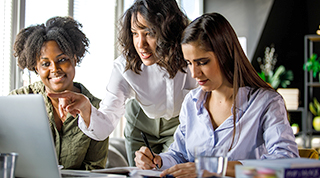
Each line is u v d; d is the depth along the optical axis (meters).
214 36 1.23
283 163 0.74
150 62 1.67
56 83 1.61
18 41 1.66
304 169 0.73
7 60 2.72
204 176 0.81
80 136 1.60
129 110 2.12
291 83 5.54
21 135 0.97
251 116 1.31
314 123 5.01
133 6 1.64
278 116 1.27
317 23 5.43
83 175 1.08
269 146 1.23
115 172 1.13
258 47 5.09
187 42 1.24
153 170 1.22
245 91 1.33
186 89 1.87
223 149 0.85
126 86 1.86
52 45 1.58
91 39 3.59
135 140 2.15
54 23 1.65
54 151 0.95
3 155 0.81
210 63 1.24
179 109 1.93
